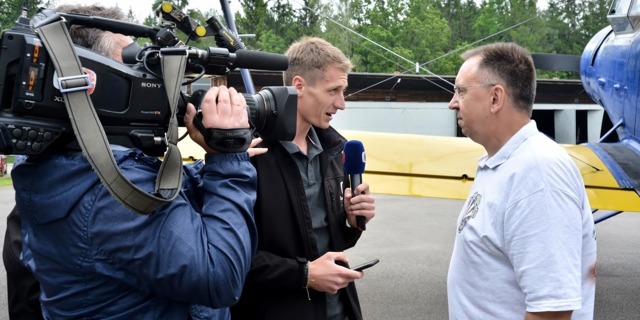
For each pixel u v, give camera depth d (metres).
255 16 57.88
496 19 73.12
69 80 1.15
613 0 5.78
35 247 1.32
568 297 1.56
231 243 1.30
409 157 4.73
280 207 2.03
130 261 1.24
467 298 1.77
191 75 1.39
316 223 2.16
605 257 7.52
